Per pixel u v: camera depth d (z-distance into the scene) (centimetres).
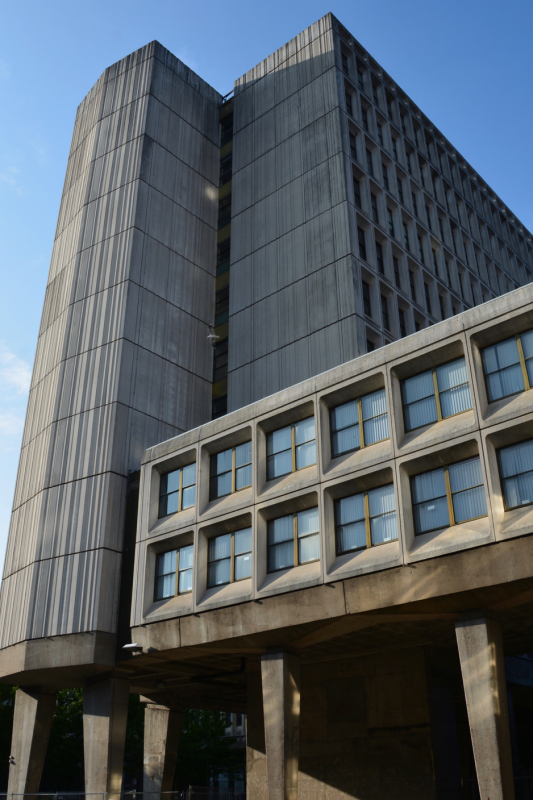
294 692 2817
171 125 5309
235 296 4866
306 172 4812
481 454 2339
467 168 6681
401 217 5006
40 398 4566
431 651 3084
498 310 2461
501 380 2422
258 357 4488
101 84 5609
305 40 5366
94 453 3938
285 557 2852
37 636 3588
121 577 3609
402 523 2455
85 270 4697
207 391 4659
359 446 2762
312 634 2745
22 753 3738
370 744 3089
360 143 4875
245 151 5431
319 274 4356
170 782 4356
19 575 3947
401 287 4706
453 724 3056
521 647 3173
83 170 5306
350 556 2620
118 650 3425
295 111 5147
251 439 3189
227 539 3123
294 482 2886
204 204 5319
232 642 2917
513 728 3800
